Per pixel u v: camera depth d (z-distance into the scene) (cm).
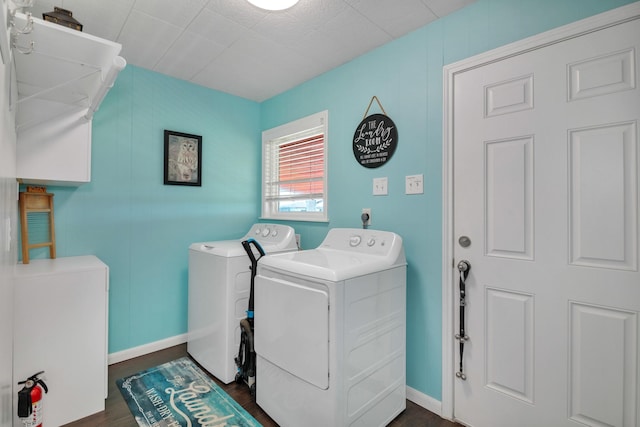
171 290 257
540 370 145
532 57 147
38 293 158
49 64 144
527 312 149
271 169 309
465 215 169
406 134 194
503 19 155
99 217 223
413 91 190
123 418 170
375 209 211
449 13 174
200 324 227
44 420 159
